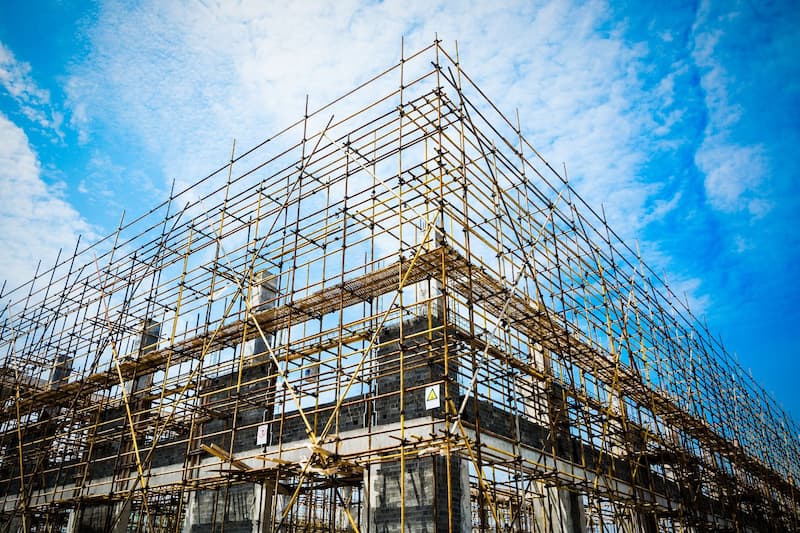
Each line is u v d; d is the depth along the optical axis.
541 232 21.41
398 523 15.27
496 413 17.73
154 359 23.31
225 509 19.31
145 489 19.44
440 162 16.27
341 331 17.11
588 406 20.03
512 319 18.69
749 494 30.77
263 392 19.62
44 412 28.73
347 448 16.56
